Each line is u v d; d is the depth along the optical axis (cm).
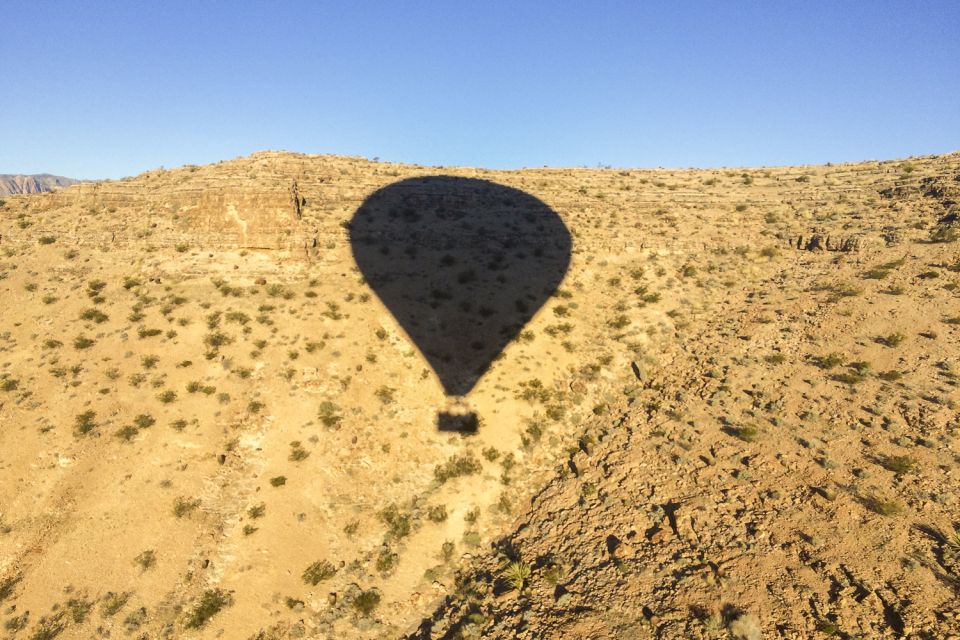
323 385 3406
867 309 3588
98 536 2506
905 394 2756
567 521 2694
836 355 3244
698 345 3850
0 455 2755
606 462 2994
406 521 2789
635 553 2333
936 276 3691
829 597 1834
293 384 3384
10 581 2339
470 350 3862
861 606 1772
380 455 3100
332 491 2869
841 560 1956
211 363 3438
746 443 2750
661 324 4144
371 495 2900
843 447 2528
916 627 1653
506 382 3609
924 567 1839
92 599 2286
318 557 2573
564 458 3192
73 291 4016
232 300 4003
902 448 2417
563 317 4259
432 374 3650
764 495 2386
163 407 3114
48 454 2786
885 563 1895
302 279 4303
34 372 3259
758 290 4350
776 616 1825
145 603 2294
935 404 2631
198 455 2911
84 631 2183
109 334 3591
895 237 4356
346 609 2378
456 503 2916
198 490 2756
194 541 2531
